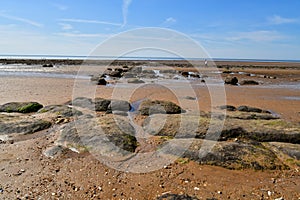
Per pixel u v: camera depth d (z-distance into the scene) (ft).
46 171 11.20
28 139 14.48
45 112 19.36
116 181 10.61
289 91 36.88
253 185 10.36
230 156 12.07
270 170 11.39
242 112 20.16
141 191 9.95
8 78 43.60
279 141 14.37
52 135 15.08
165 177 10.94
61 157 12.44
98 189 10.03
